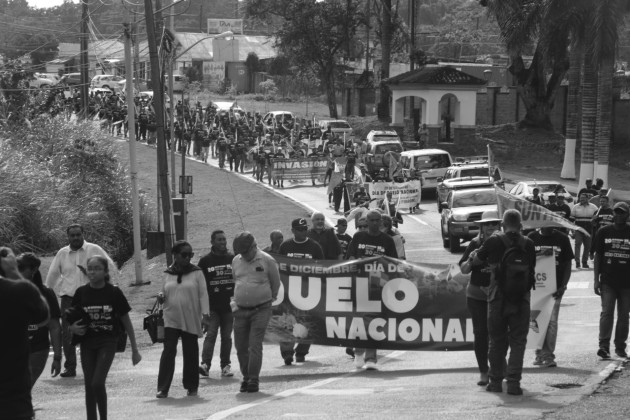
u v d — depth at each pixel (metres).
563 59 89.81
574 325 29.05
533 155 102.06
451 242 52.47
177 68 195.25
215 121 123.25
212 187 89.94
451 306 23.09
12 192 56.25
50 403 20.97
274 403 18.88
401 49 138.25
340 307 23.50
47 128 70.19
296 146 99.19
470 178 69.94
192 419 17.45
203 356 23.70
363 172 77.69
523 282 18.25
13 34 178.50
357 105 143.62
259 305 20.67
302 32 137.00
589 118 77.56
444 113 112.69
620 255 22.34
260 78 191.50
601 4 73.00
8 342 11.70
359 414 17.05
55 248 56.88
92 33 100.44
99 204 64.31
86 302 17.56
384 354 26.23
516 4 88.56
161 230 58.09
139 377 24.84
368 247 23.72
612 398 17.88
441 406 17.55
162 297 20.78
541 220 22.00
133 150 48.31
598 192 48.19
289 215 69.62
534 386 19.31
